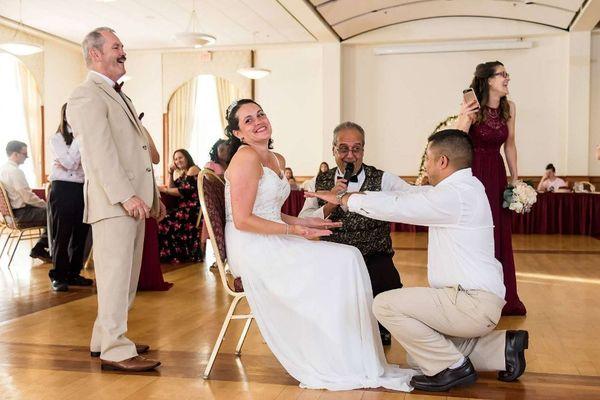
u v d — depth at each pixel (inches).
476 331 97.3
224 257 107.3
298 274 103.2
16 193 254.5
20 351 125.0
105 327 111.4
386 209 100.6
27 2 406.0
